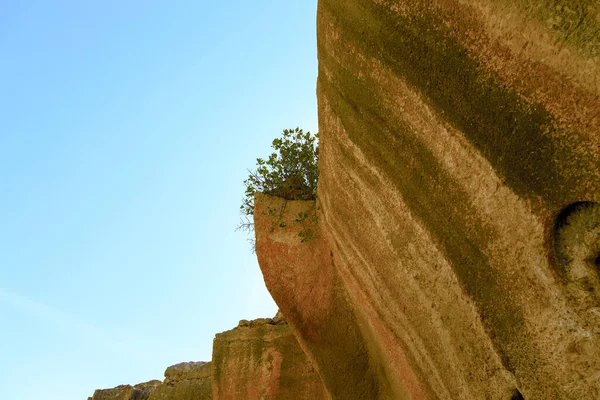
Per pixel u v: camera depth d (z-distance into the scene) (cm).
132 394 1345
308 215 695
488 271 328
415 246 402
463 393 379
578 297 274
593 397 273
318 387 816
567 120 250
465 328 359
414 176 382
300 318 662
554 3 239
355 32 407
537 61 258
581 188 250
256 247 716
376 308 507
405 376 480
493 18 276
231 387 863
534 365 303
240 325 934
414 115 361
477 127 306
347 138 461
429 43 330
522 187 284
